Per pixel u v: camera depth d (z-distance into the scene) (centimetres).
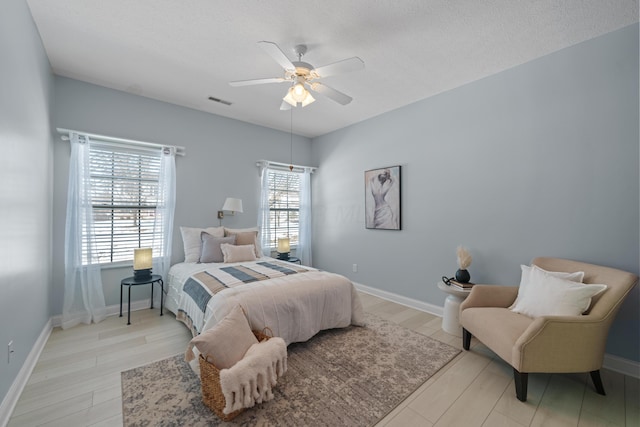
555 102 243
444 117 322
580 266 212
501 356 189
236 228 420
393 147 379
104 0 188
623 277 183
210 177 396
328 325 264
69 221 283
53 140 280
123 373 201
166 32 222
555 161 244
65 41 233
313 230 516
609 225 217
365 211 418
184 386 187
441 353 234
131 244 330
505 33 220
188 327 259
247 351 177
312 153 520
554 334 171
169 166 350
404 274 366
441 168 326
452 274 316
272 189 470
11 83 165
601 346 178
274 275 273
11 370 166
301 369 209
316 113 396
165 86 315
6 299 158
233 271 288
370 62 261
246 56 256
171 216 349
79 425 152
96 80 301
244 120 427
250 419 158
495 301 240
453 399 177
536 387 192
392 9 195
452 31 218
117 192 322
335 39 228
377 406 169
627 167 210
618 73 213
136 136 335
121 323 291
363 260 422
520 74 264
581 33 219
